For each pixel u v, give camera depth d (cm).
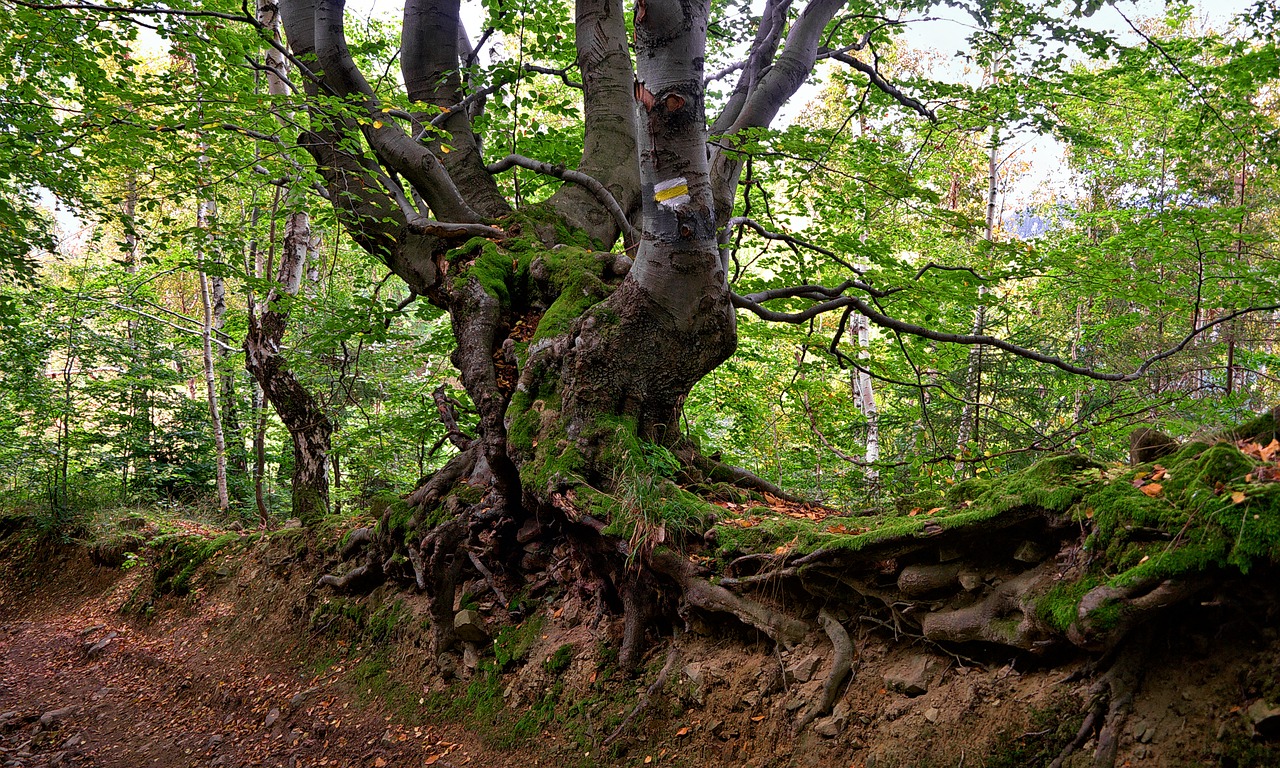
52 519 1477
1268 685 271
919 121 1181
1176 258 899
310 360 1175
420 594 722
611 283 612
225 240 895
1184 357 1082
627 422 538
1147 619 298
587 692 510
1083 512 322
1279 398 1183
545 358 565
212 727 712
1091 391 1024
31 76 848
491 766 517
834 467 1156
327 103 689
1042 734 318
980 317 1020
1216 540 276
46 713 788
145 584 1164
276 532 1035
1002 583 352
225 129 702
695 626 477
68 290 1498
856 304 745
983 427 928
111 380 1579
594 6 806
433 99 809
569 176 730
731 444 1334
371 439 1324
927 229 1416
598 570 530
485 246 668
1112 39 873
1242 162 1245
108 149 813
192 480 1612
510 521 628
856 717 382
